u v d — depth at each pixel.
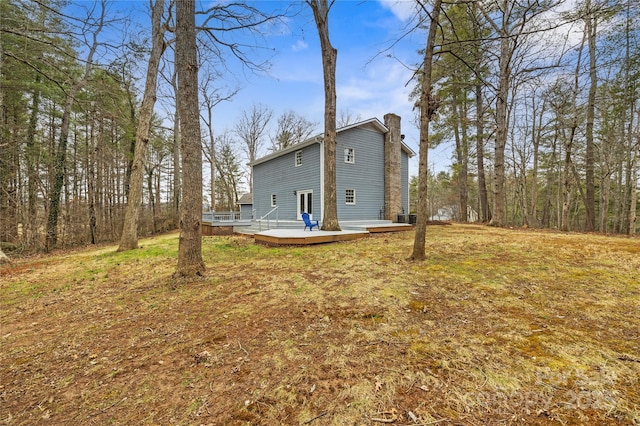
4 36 8.67
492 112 13.20
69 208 13.15
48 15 7.71
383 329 2.65
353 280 4.28
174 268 5.64
